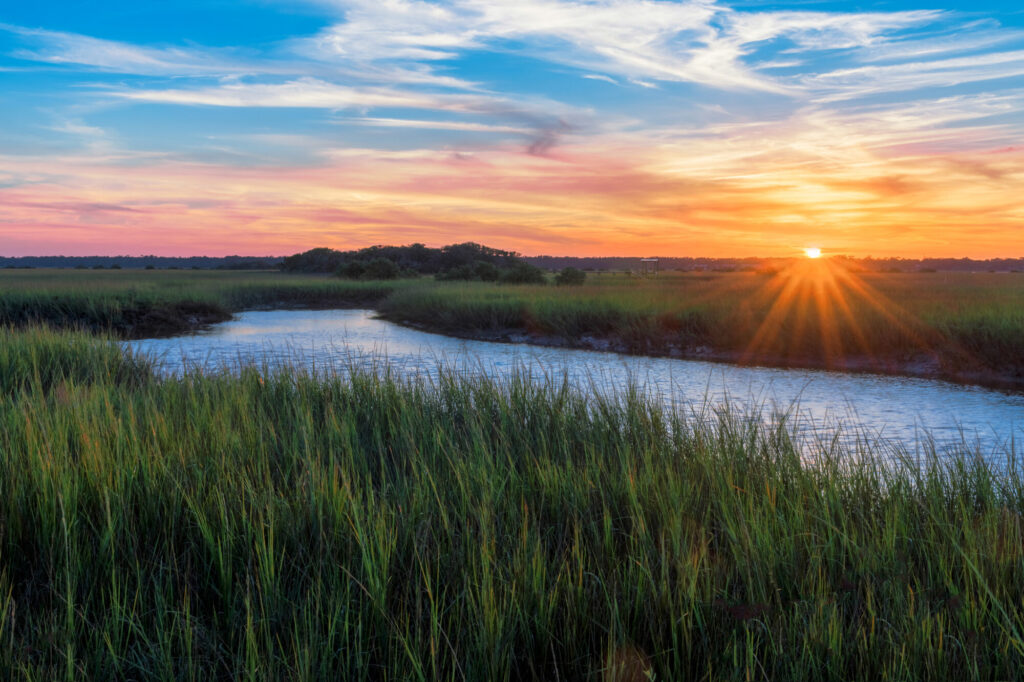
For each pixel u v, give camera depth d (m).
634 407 6.79
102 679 2.93
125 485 4.29
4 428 5.22
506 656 3.00
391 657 3.05
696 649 3.13
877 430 9.00
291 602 3.30
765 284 36.44
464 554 3.70
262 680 2.78
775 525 3.98
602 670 2.93
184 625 3.20
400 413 6.73
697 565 3.38
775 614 3.26
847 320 17.39
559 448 5.68
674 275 71.94
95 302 26.64
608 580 3.55
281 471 4.96
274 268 121.56
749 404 10.88
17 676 2.84
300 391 7.59
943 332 15.38
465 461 5.15
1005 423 9.50
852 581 3.55
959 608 3.21
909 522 4.33
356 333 24.58
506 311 24.47
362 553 3.58
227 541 3.70
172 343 20.78
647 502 4.37
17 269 93.81
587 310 22.44
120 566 3.64
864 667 2.97
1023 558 3.61
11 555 3.80
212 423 5.55
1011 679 2.88
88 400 6.47
